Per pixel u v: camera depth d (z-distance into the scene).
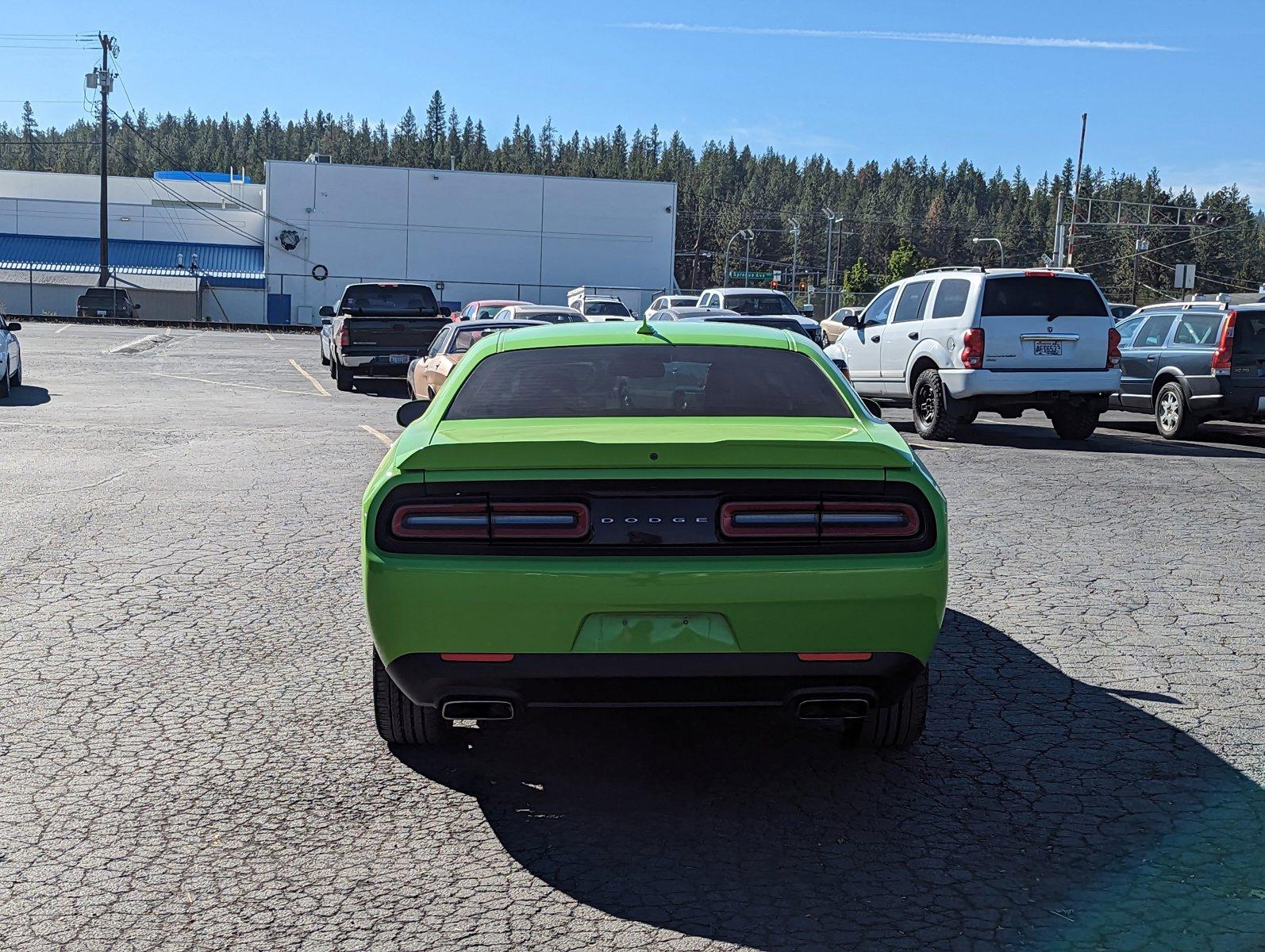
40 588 6.59
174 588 6.63
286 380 23.42
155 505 9.09
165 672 5.20
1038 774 4.16
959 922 3.12
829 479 3.65
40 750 4.31
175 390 20.39
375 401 19.08
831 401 4.48
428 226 67.81
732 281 152.88
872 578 3.62
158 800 3.89
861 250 184.88
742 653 3.62
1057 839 3.63
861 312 16.09
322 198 66.88
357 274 67.56
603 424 4.08
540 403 4.41
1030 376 13.34
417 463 3.65
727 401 4.44
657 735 4.59
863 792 4.01
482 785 4.07
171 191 77.56
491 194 68.19
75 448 12.17
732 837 3.66
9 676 5.11
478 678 3.65
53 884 3.33
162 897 3.25
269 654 5.46
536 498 3.63
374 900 3.25
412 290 25.22
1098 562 7.52
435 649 3.64
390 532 3.66
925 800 3.94
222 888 3.31
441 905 3.21
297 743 4.43
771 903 3.23
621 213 69.62
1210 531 8.55
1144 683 5.17
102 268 61.34
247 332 50.16
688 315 22.36
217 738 4.46
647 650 3.61
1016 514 9.10
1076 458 12.43
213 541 7.83
